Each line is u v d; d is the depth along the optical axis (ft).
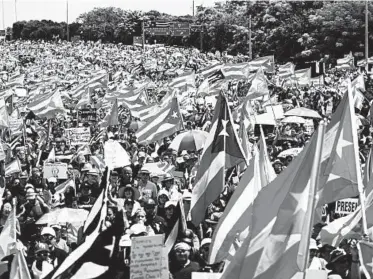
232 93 164.76
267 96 110.42
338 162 46.26
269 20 367.25
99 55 414.62
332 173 46.42
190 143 75.15
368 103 128.57
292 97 157.89
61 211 55.52
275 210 36.14
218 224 44.32
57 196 66.08
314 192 34.55
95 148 97.66
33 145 100.01
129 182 66.13
